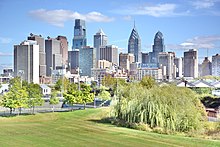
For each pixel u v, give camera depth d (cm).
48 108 7475
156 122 4016
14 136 3341
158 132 3838
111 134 3550
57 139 3195
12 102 5738
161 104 4066
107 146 2898
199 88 10419
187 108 4044
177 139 3300
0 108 7138
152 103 4100
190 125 3912
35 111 6725
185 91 4550
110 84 15462
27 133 3556
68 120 4841
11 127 4059
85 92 7175
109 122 4581
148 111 4106
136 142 3105
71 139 3206
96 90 12469
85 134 3528
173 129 3906
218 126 4034
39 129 3888
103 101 8719
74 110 6341
